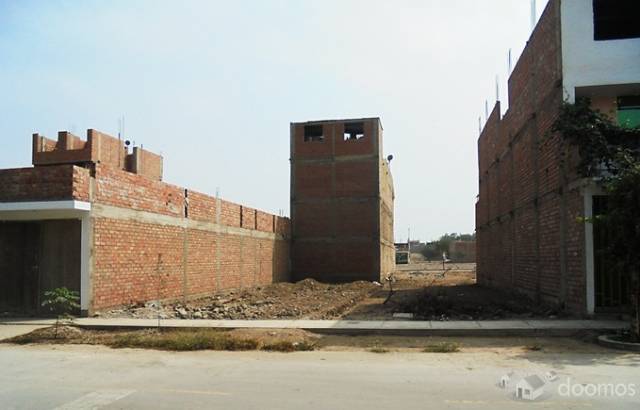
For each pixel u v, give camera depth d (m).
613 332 13.70
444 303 19.22
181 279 24.42
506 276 28.44
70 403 7.39
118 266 19.56
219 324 15.55
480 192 39.41
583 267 15.87
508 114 27.19
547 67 19.08
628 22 19.31
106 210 18.91
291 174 43.19
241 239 32.25
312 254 42.34
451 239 129.62
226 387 8.30
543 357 11.07
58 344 13.23
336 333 14.69
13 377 9.24
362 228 41.72
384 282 43.12
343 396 7.67
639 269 12.34
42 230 18.73
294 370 9.75
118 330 15.53
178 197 24.34
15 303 18.64
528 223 22.66
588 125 15.78
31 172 17.34
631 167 13.00
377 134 42.16
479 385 8.38
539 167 20.64
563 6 17.34
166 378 9.05
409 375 9.23
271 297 28.31
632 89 17.34
